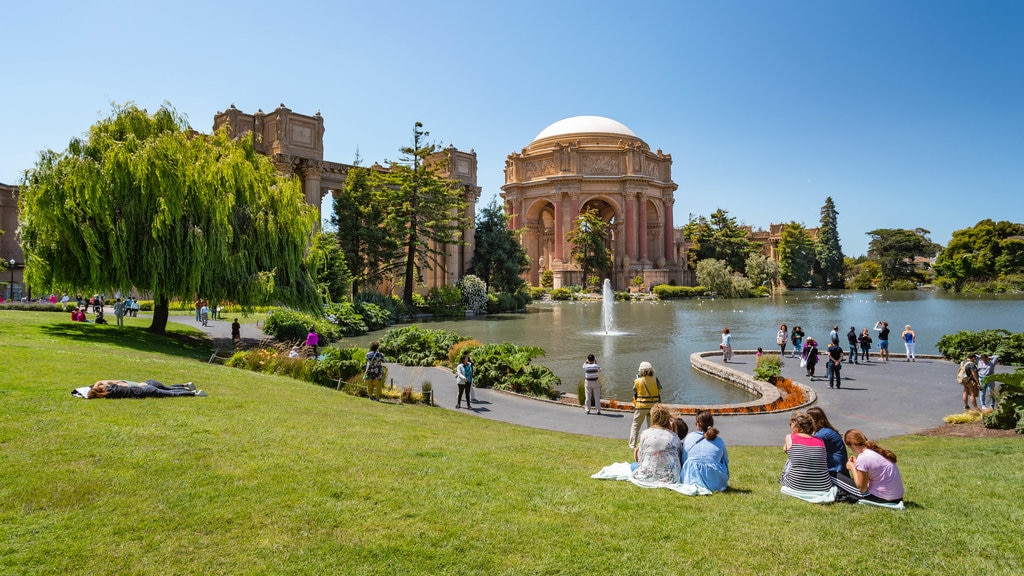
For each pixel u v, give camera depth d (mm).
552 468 8344
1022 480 7957
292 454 7680
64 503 5645
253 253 24984
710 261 95625
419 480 7020
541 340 33812
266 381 14727
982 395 15109
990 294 92062
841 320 47719
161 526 5324
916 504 6863
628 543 5453
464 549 5207
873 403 16562
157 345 20938
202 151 23750
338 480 6758
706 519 6145
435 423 12227
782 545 5473
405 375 20547
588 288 93500
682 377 22266
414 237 50250
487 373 18766
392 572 4750
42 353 13250
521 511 6191
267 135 50875
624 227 105750
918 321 45906
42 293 20578
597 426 13844
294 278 26750
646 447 7715
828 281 135750
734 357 26312
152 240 21109
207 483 6363
